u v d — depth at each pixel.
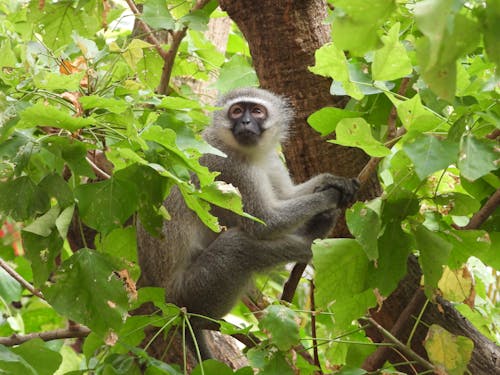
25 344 6.59
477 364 7.89
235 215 10.36
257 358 6.66
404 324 7.70
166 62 8.91
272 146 10.91
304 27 8.66
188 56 10.25
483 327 8.24
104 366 6.44
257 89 11.02
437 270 6.63
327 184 9.00
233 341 10.11
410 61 6.75
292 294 8.59
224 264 10.07
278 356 6.66
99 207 6.36
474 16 3.66
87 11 8.37
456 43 3.59
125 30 11.40
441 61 3.61
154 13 8.59
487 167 5.98
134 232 7.64
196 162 6.12
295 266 8.63
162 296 7.31
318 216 9.99
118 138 6.47
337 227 9.66
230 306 10.21
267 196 10.32
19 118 6.02
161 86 9.02
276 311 6.65
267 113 10.88
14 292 8.08
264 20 8.68
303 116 8.91
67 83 6.21
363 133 6.35
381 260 6.81
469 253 7.09
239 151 10.74
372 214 6.61
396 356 8.09
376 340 8.45
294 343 6.54
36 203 6.23
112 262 6.40
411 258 8.15
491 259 7.46
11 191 6.21
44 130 6.86
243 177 10.52
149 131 6.08
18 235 8.92
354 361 7.64
